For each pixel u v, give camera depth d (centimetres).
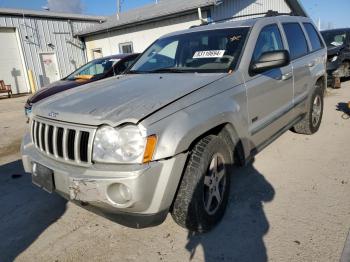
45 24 1856
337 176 378
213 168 280
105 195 225
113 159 229
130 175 219
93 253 273
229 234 283
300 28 488
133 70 400
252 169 415
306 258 246
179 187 257
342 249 252
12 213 349
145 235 292
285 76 400
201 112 261
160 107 242
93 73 747
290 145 495
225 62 333
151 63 399
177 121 242
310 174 389
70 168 246
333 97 857
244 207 324
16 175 454
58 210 348
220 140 282
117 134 228
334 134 535
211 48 359
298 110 463
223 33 370
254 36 353
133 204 225
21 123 863
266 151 476
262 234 279
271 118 374
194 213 262
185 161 246
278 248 260
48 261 267
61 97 307
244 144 321
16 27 1748
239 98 309
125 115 233
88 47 1998
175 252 266
